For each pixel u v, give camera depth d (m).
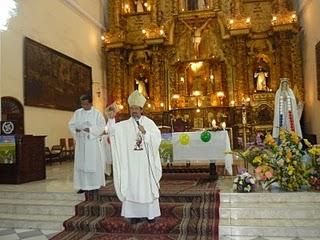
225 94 17.09
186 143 7.58
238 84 16.64
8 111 10.55
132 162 5.17
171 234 5.14
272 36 16.84
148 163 5.15
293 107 7.81
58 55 13.51
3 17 10.41
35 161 8.08
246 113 16.02
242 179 6.10
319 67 13.49
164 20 18.05
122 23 18.25
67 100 14.11
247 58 17.11
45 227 5.72
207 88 17.00
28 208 6.19
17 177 7.50
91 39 16.89
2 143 7.61
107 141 7.91
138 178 5.11
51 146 12.84
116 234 5.25
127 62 18.25
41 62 12.28
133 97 5.30
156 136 5.24
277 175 6.17
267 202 5.76
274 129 7.94
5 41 10.48
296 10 17.19
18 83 11.02
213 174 7.80
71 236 5.22
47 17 12.91
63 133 13.77
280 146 6.34
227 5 17.59
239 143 16.02
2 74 10.28
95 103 16.92
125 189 5.14
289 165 6.10
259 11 17.42
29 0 11.78
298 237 4.98
